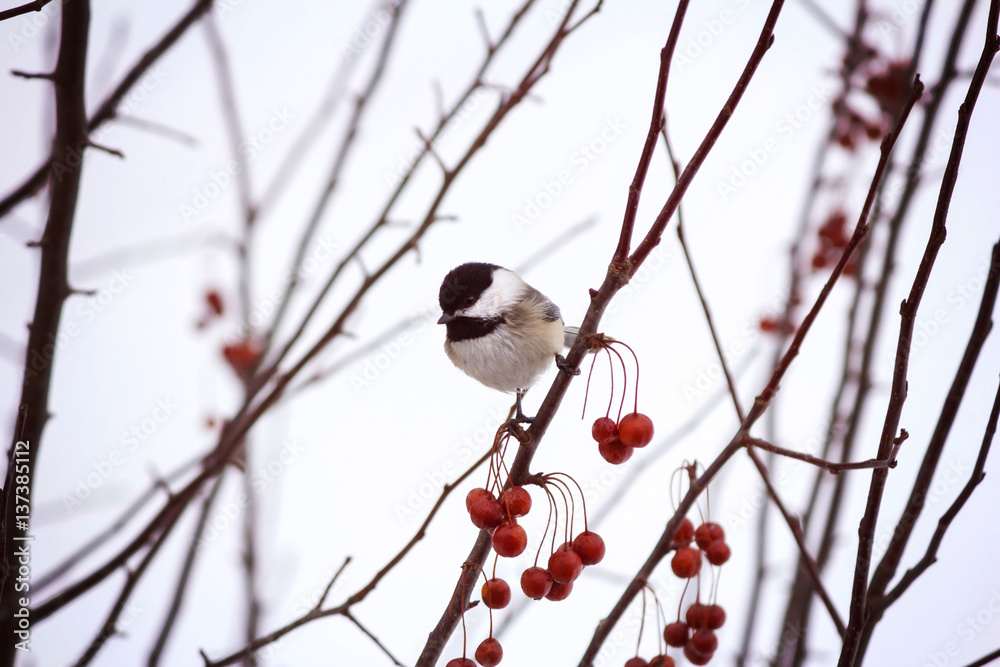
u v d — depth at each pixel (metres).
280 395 3.77
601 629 2.74
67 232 3.29
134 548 3.41
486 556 2.84
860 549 2.48
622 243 2.58
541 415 2.79
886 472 2.44
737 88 2.42
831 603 2.77
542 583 2.57
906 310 2.42
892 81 4.28
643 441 2.59
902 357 2.42
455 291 4.53
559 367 2.80
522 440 2.80
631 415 2.64
